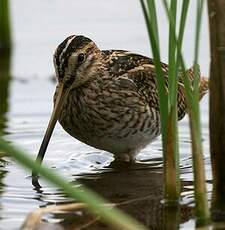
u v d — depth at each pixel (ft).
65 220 33.45
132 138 41.11
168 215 34.22
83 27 62.54
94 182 38.99
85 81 40.55
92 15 64.90
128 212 34.71
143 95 41.09
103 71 41.01
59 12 65.57
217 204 34.42
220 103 33.53
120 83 40.91
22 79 55.67
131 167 41.47
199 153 32.68
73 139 46.32
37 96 52.90
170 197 35.01
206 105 50.42
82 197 24.52
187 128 47.88
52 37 61.11
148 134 41.45
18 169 40.68
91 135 41.45
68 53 39.75
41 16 64.80
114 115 40.52
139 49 57.88
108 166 41.63
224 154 34.04
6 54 60.18
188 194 36.47
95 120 40.81
